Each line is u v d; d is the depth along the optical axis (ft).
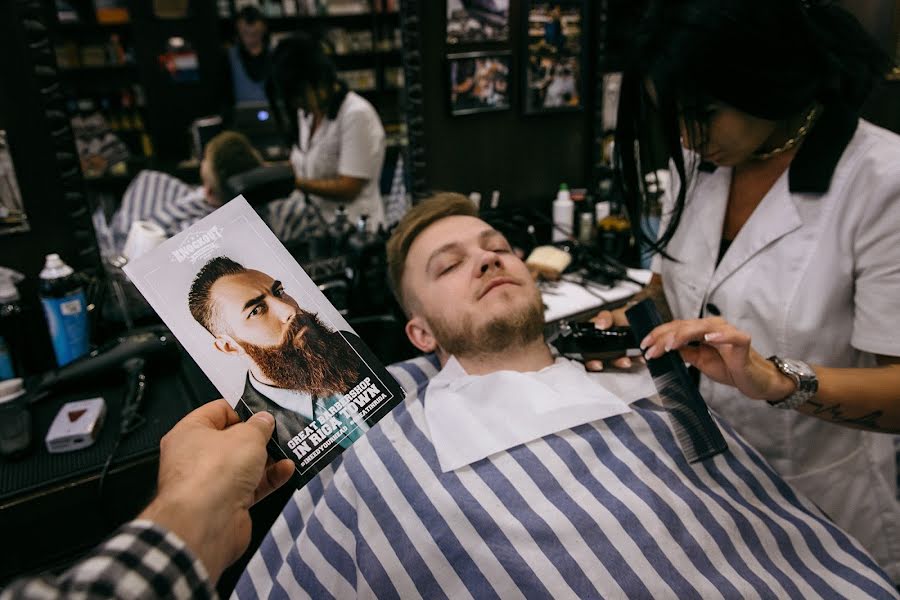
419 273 4.28
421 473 3.49
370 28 6.54
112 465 4.12
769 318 3.87
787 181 3.77
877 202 3.35
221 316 2.43
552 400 3.66
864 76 3.36
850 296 3.66
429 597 3.19
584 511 3.25
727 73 2.97
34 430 4.49
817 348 3.77
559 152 8.27
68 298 5.08
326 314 2.54
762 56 2.92
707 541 3.28
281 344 2.48
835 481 4.14
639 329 3.91
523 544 3.16
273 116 6.41
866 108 6.52
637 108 3.65
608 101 8.16
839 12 3.32
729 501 3.53
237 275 2.47
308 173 6.50
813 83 3.05
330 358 2.52
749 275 3.97
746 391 3.41
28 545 4.00
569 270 7.15
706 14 2.91
